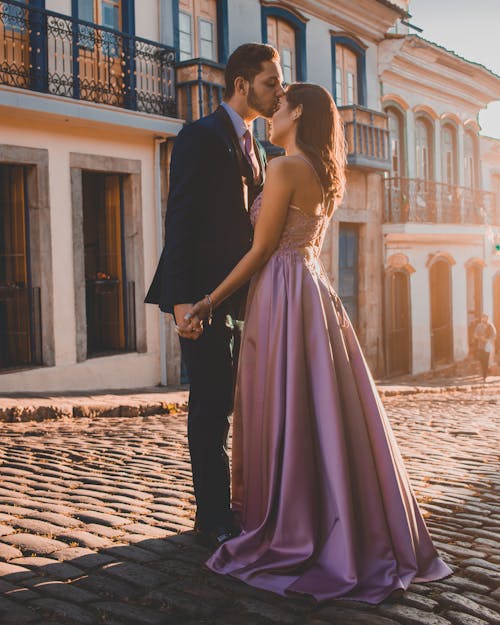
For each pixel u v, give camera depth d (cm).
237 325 352
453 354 2327
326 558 291
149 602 288
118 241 1356
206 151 327
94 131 1255
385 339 2023
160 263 345
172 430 793
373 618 270
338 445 296
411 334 2119
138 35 1340
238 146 339
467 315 2441
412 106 2220
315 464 302
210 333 334
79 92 1218
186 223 324
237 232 337
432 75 2288
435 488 528
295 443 299
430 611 280
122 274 1352
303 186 320
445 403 1318
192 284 326
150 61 1355
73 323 1218
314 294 318
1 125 1116
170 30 1398
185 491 471
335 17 1844
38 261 1179
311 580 287
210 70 1402
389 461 303
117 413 967
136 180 1338
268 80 339
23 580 307
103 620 272
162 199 1383
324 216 335
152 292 347
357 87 1966
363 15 1927
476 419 1029
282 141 338
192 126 330
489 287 2572
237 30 1561
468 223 2320
